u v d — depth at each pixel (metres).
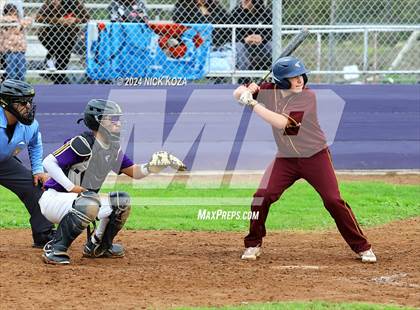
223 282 20.14
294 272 21.59
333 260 23.58
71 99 38.41
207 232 28.69
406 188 37.44
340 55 43.66
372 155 41.44
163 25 38.69
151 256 23.97
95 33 38.22
